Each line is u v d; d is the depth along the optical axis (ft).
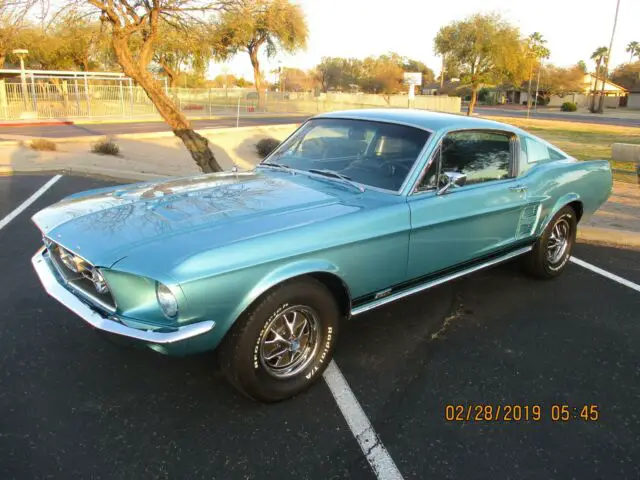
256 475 8.23
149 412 9.63
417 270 11.89
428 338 12.81
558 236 16.42
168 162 46.55
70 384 10.37
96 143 48.49
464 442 9.18
